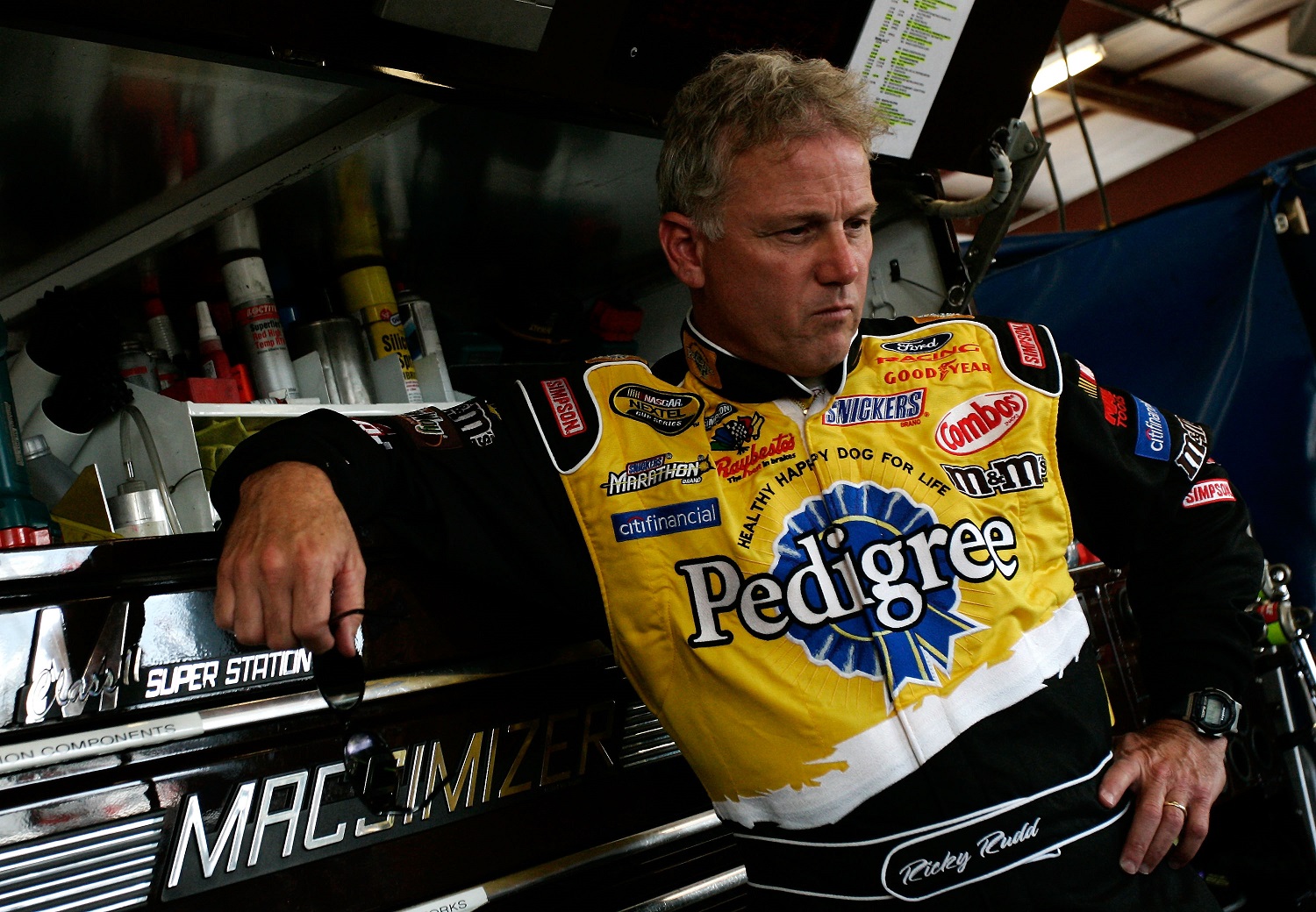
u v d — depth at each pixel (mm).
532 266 2312
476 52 1532
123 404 1607
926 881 1085
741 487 1168
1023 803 1104
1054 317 3197
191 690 1046
